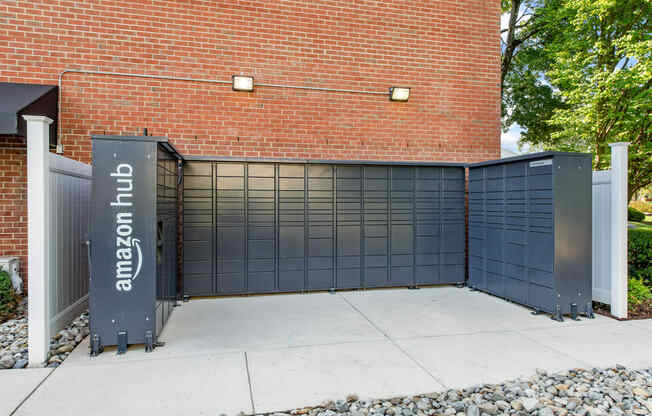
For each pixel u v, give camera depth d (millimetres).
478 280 6340
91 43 5676
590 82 9875
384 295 6035
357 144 6734
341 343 3967
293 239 6027
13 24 5426
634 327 4531
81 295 4875
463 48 7242
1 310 4738
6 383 3039
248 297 5902
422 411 2680
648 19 9383
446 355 3648
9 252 5410
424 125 7055
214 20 6109
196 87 6059
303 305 5441
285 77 6410
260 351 3742
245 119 6246
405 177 6434
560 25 11797
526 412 2689
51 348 3758
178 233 5867
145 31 5859
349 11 6676
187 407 2680
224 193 5797
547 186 4883
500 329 4434
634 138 10281
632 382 3131
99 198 3697
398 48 6914
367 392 2918
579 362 3502
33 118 3471
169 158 4680
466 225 6996
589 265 4945
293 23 6434
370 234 6301
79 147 5645
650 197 35062
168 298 4738
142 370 3299
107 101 5738
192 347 3842
